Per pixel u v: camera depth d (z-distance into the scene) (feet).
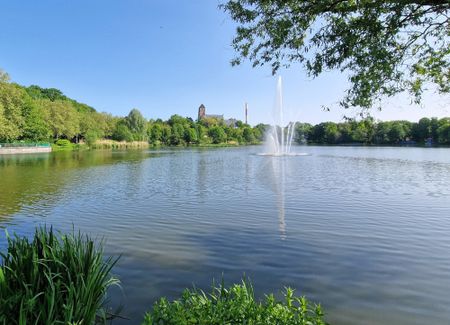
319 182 76.13
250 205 50.19
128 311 19.51
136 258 28.40
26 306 13.14
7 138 208.54
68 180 80.69
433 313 19.56
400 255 29.01
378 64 19.86
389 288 22.72
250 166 120.98
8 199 55.88
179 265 26.78
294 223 39.75
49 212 46.19
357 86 21.35
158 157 178.60
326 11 20.08
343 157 174.50
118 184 73.77
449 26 19.63
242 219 41.81
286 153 219.00
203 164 130.93
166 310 12.88
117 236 34.91
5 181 78.79
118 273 25.11
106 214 44.83
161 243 32.50
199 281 23.85
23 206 50.24
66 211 46.73
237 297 13.97
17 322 12.83
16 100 210.38
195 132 470.39
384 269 25.96
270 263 27.25
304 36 21.84
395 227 37.86
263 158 168.86
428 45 20.86
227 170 106.01
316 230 36.78
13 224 40.01
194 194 60.23
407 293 22.00
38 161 145.07
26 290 13.28
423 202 52.01
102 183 75.31
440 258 28.27
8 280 14.02
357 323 18.51
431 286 23.03
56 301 13.70
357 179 81.82
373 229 37.09
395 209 47.06
